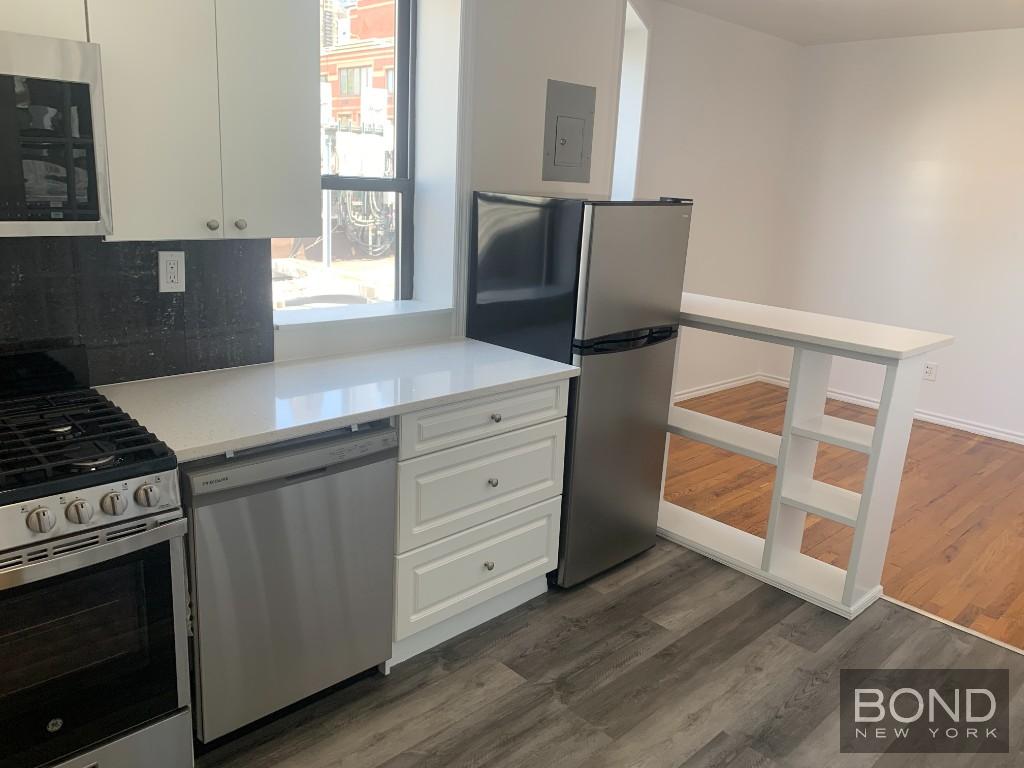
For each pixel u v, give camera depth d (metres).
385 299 3.20
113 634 1.67
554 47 3.21
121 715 1.73
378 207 3.06
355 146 2.95
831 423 2.97
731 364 6.00
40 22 1.68
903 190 5.36
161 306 2.29
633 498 3.11
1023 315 4.96
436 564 2.46
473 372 2.58
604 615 2.84
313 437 2.06
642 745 2.18
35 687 1.58
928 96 5.15
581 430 2.79
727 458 4.55
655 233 2.83
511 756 2.11
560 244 2.68
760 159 5.63
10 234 1.64
